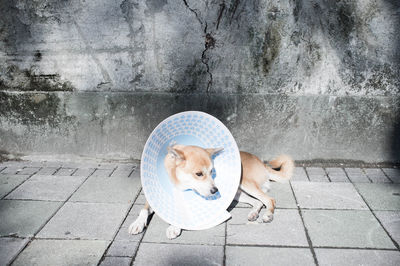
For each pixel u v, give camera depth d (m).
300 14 1.76
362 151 1.92
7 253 1.32
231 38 1.82
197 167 1.41
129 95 1.94
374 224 1.44
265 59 1.84
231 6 1.77
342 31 1.77
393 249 1.30
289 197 1.65
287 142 1.95
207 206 1.46
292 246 1.33
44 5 1.83
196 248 1.34
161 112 1.96
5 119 2.03
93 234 1.42
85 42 1.88
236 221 1.50
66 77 1.94
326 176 1.84
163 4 1.79
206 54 1.85
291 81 1.86
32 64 1.93
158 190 1.41
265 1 1.75
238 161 1.46
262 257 1.28
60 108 1.99
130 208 1.59
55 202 1.64
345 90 1.85
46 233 1.43
